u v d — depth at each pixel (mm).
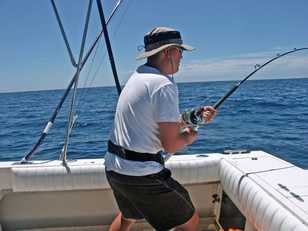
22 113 23016
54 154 8195
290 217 1600
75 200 2600
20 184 2455
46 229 2596
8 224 2592
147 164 1732
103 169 2449
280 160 2496
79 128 12945
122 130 1780
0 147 10797
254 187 2004
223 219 2533
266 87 41906
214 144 9406
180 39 1815
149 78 1729
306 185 1970
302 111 16797
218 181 2576
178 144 1738
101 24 2422
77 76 2426
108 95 32719
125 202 1943
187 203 1861
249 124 12938
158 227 1867
